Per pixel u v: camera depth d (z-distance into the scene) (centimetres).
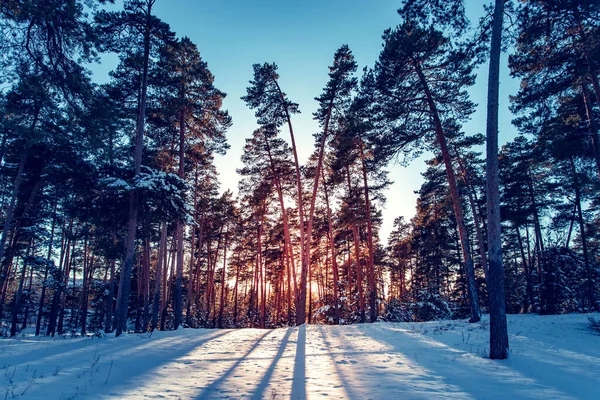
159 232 2094
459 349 1011
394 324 1694
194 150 2314
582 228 2138
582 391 607
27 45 1222
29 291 2889
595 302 1995
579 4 1214
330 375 761
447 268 3253
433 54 1667
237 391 638
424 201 2975
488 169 973
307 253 1988
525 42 1363
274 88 2278
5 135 1786
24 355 979
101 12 1576
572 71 1471
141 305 3338
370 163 2356
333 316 2925
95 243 2089
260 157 2594
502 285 912
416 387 639
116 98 1781
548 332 1202
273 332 1659
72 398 580
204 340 1375
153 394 613
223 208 3556
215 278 4594
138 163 1520
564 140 1538
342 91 2155
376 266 3569
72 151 1603
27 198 2097
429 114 1727
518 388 627
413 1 1256
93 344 1199
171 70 1881
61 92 1292
